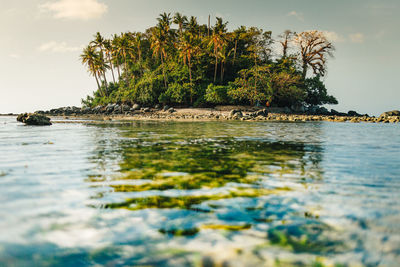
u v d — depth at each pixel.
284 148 7.03
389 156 5.77
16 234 2.02
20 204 2.67
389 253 1.81
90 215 2.40
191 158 5.45
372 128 16.05
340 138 9.80
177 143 8.08
